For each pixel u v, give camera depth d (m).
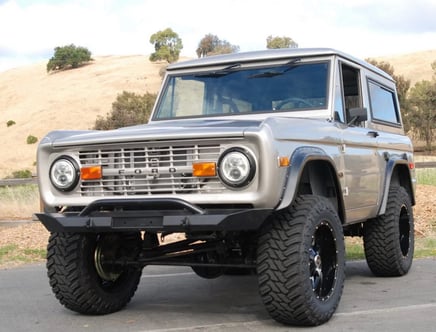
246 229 4.72
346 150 6.10
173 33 86.00
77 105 66.94
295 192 4.92
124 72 80.44
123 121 51.94
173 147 5.04
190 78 6.75
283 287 4.88
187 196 4.95
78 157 5.39
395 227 7.34
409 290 6.72
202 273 6.71
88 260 5.68
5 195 16.41
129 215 4.99
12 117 67.50
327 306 5.22
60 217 5.21
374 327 5.10
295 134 5.16
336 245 5.40
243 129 4.82
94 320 5.65
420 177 17.77
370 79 7.37
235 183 4.79
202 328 5.20
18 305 6.44
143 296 6.77
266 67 6.49
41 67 92.44
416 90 49.12
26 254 10.54
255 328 5.13
